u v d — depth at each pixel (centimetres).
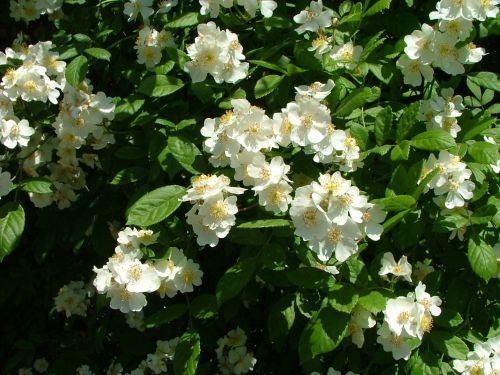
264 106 67
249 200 59
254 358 78
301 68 62
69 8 88
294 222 50
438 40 61
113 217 79
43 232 82
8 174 65
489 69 78
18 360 94
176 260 57
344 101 59
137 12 70
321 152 55
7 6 100
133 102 68
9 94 66
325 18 63
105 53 67
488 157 57
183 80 70
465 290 60
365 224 52
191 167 59
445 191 57
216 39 60
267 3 64
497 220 57
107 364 90
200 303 59
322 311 50
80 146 75
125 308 56
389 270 56
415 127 61
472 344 60
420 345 56
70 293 92
